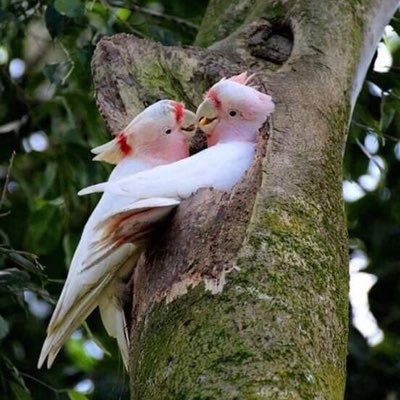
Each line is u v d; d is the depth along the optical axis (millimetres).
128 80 7273
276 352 4609
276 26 7746
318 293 5023
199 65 7453
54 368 10609
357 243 11062
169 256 5348
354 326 10586
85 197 9766
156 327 5070
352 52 7375
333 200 5676
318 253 5223
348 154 9969
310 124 6184
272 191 5422
